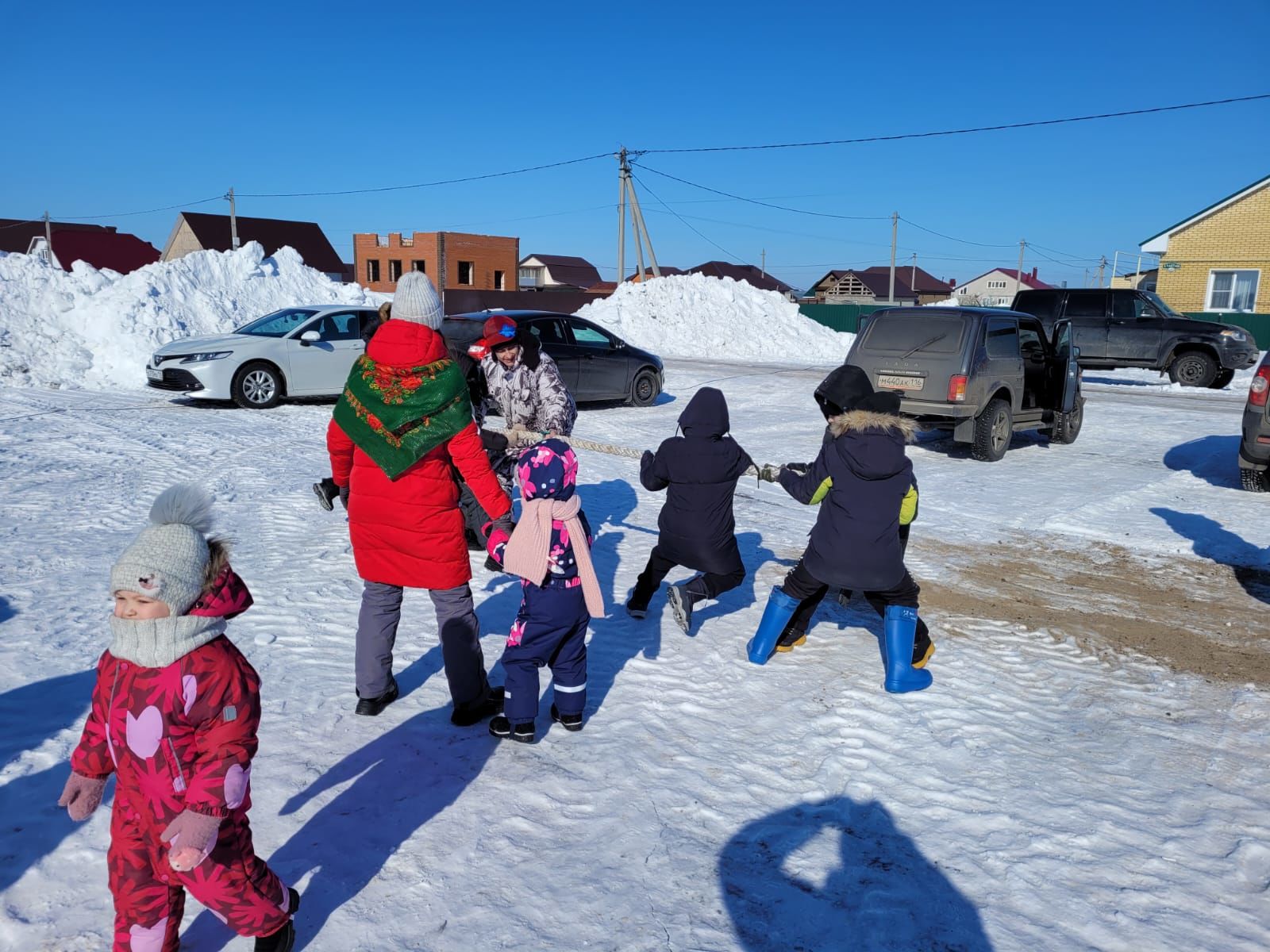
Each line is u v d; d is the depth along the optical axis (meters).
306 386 13.67
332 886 2.84
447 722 3.97
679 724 4.05
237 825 2.32
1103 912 2.89
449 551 3.75
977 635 5.37
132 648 2.15
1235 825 3.41
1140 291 19.91
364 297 21.52
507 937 2.67
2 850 2.90
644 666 4.67
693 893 2.91
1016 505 8.71
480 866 2.99
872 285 86.06
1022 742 4.04
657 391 15.56
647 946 2.66
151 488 7.97
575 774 3.58
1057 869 3.11
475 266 57.31
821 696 4.42
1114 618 5.72
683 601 4.91
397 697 4.16
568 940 2.67
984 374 10.56
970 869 3.09
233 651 2.27
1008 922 2.84
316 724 3.87
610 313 28.50
